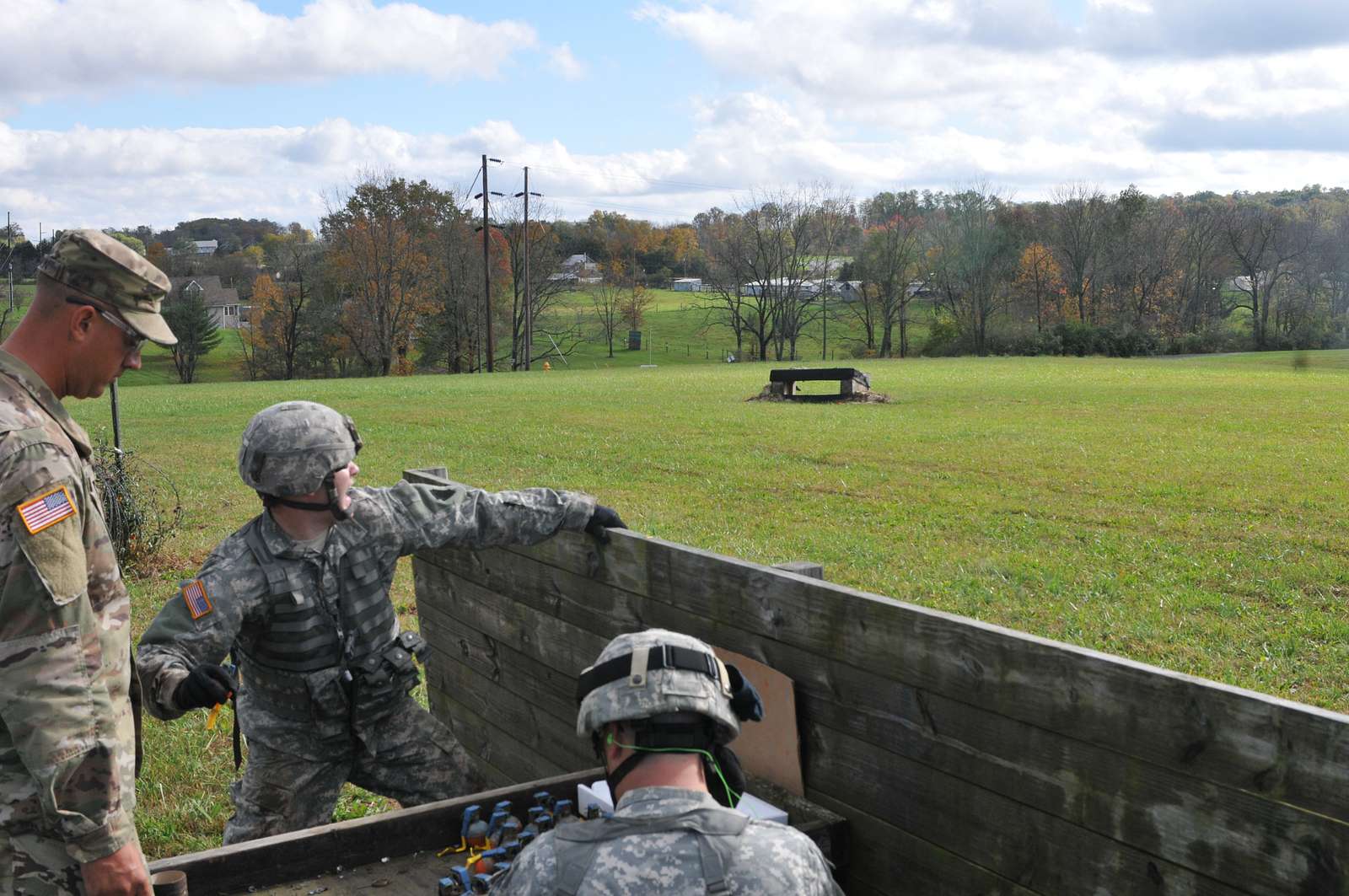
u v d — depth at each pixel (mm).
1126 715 2318
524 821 3480
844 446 19828
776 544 11328
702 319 122312
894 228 89250
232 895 3084
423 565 5699
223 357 102812
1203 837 2188
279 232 144125
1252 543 10867
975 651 2658
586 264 119125
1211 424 23000
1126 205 87375
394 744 3805
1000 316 88062
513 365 82562
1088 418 24734
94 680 2324
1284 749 2033
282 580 3408
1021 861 2592
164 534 10938
